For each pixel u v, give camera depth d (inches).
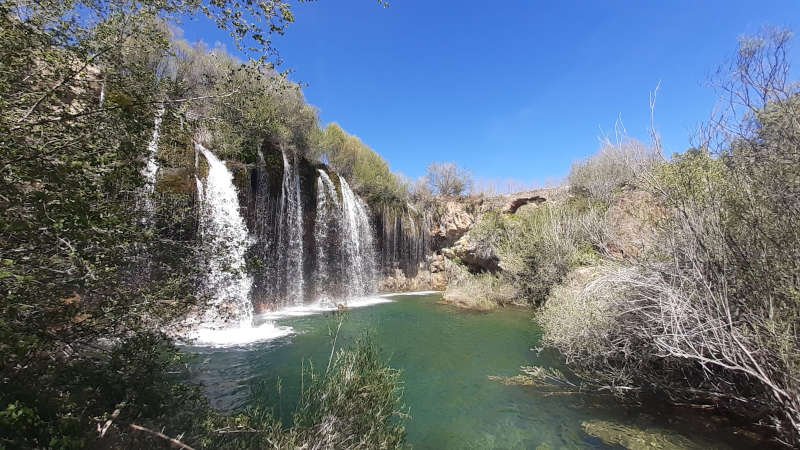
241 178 598.2
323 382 167.5
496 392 277.1
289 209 727.7
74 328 120.1
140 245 136.0
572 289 380.5
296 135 769.6
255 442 141.3
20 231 91.0
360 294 912.9
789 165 177.8
